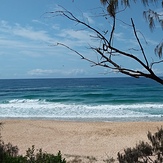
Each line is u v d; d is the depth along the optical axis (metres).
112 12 2.54
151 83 99.19
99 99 42.03
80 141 14.78
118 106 32.66
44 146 13.74
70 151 12.68
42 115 26.36
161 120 22.89
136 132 16.69
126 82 111.00
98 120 23.12
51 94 52.78
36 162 4.40
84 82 118.62
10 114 27.23
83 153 12.23
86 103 37.09
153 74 2.62
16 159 4.45
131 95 48.53
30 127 18.55
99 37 2.49
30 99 43.09
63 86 86.81
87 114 26.70
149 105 33.69
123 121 22.44
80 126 19.11
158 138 3.97
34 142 14.60
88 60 2.52
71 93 54.59
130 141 14.40
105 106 32.75
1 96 51.06
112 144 13.95
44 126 19.06
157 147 3.84
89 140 14.98
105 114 26.59
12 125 19.11
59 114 26.91
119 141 14.54
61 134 16.58
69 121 22.09
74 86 85.12
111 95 48.44
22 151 12.59
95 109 30.05
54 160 4.43
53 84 105.94
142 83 99.44
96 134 16.45
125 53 2.56
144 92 55.84
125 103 36.78
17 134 16.44
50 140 15.07
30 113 27.81
